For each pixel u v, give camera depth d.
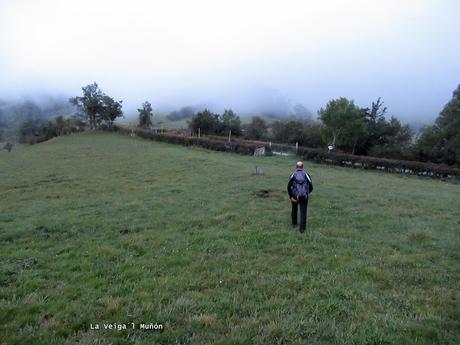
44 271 8.41
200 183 23.05
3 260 9.25
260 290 7.45
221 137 60.09
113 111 93.25
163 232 11.98
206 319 6.09
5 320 6.12
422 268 9.05
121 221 13.52
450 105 45.28
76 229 12.45
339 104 48.69
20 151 55.41
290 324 5.99
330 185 23.53
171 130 73.75
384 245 10.98
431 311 6.68
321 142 58.09
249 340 5.55
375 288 7.71
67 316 6.20
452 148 41.75
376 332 5.79
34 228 12.55
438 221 14.66
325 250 10.25
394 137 53.16
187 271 8.43
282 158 41.97
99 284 7.66
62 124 94.19
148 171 29.34
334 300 6.97
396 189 24.05
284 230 12.21
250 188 20.89
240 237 11.32
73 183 24.67
